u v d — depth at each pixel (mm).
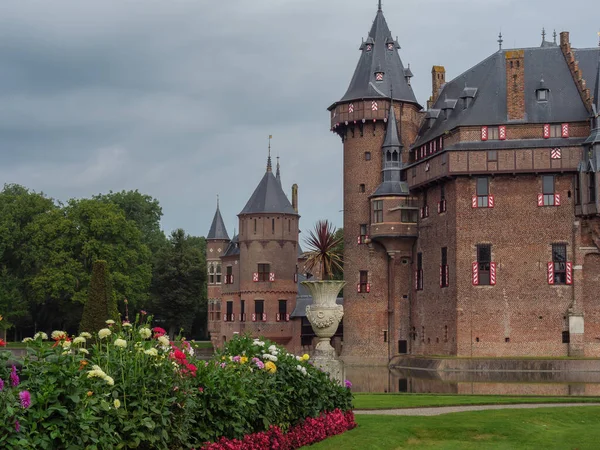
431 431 23281
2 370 13164
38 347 14820
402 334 74625
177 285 111312
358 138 77562
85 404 13922
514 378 55531
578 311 62125
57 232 90000
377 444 21125
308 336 90625
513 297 63594
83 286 89688
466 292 64500
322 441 21188
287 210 90875
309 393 21578
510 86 65250
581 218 62688
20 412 12812
